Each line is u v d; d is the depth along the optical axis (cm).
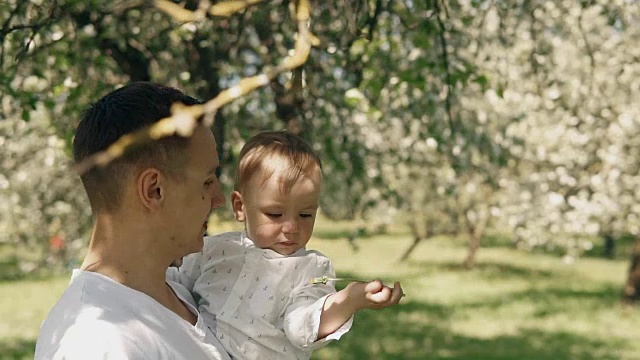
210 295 221
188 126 137
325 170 868
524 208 1672
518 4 770
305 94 574
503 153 1203
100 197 188
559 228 1622
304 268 222
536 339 1302
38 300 1573
